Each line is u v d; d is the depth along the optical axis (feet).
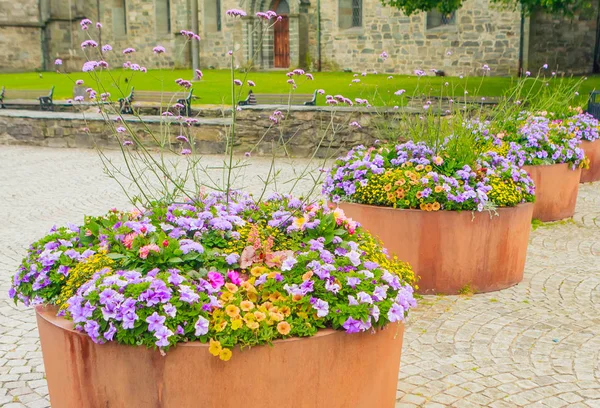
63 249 12.96
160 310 10.90
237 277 12.03
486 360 16.58
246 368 11.02
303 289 11.55
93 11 139.74
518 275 22.29
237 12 13.94
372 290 11.89
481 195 20.72
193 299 10.91
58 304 12.25
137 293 10.90
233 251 12.72
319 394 11.50
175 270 11.55
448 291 21.26
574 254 25.84
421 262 21.11
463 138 22.58
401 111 34.09
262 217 14.53
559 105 42.11
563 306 20.34
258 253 12.62
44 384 15.38
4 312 19.92
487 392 14.93
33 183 40.32
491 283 21.54
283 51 112.88
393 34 99.91
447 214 20.79
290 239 13.50
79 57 129.18
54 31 139.95
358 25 104.63
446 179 21.09
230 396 11.06
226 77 95.61
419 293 21.33
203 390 11.01
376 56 102.12
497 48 91.15
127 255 12.16
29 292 12.74
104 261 12.15
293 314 11.52
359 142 46.85
